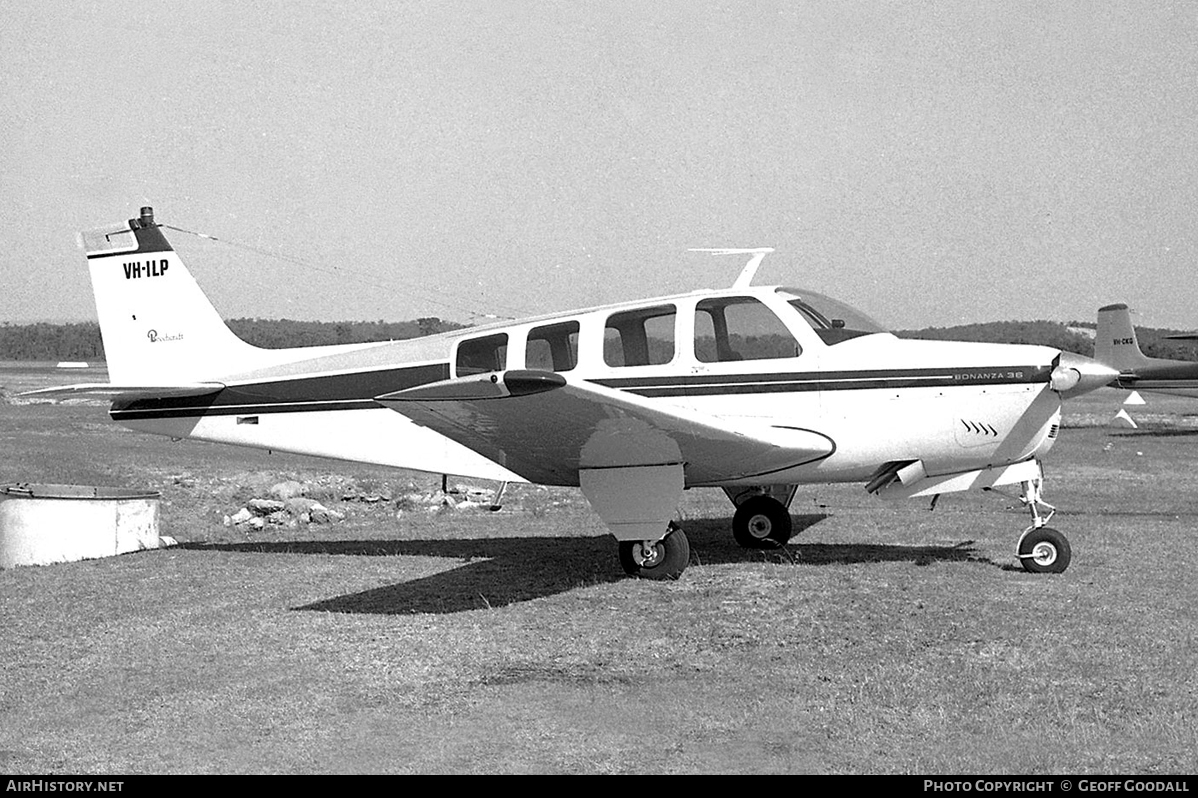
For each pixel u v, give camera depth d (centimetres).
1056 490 1468
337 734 486
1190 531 1017
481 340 908
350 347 972
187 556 946
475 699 529
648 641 626
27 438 2288
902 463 841
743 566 841
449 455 934
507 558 909
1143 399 4981
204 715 513
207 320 1014
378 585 798
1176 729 467
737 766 440
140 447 2125
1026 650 589
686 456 782
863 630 637
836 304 887
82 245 1028
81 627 685
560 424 723
